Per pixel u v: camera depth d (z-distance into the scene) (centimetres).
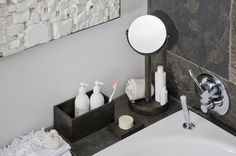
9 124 213
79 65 225
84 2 208
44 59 211
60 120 219
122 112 239
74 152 213
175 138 218
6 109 209
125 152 210
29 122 220
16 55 201
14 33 192
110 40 232
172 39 234
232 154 211
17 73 205
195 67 227
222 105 222
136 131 225
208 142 215
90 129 220
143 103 239
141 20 218
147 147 215
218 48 212
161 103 236
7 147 211
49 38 204
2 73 200
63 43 214
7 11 187
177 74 240
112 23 229
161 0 231
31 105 217
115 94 249
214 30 210
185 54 230
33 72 210
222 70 214
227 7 200
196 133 220
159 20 216
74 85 228
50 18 200
